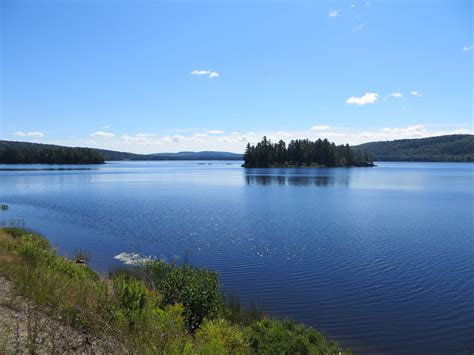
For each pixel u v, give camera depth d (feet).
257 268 72.38
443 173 485.15
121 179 353.51
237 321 45.11
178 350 22.90
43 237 95.76
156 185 286.25
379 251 85.87
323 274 68.80
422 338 43.93
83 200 185.88
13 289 31.22
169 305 35.47
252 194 219.61
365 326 47.06
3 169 512.22
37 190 237.45
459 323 48.16
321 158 653.71
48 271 40.34
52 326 21.53
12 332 21.50
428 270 71.46
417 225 120.16
